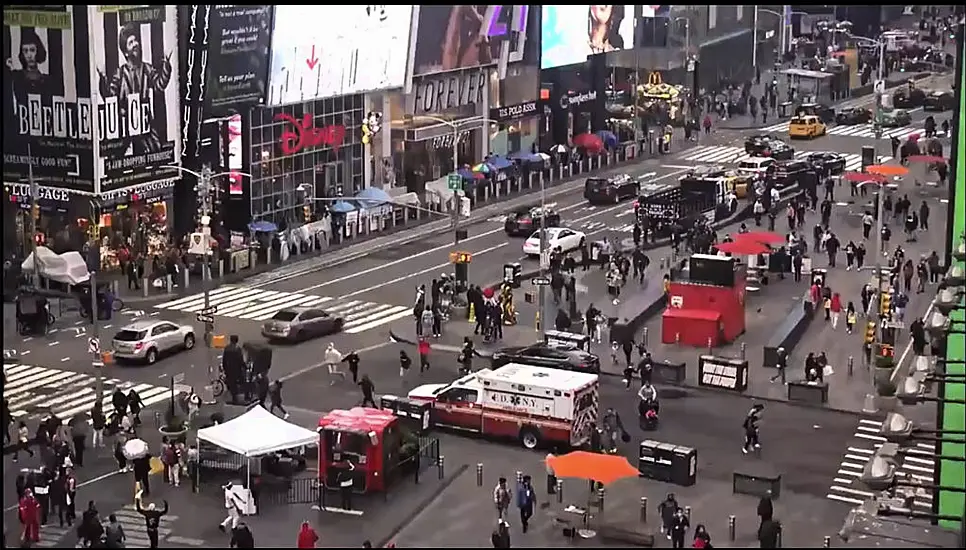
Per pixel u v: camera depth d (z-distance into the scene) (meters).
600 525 45.84
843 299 76.31
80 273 73.44
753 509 48.03
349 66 93.50
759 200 95.44
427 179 105.69
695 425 57.06
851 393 61.00
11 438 54.06
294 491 48.75
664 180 111.31
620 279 78.50
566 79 122.94
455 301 73.88
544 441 53.66
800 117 129.88
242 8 83.81
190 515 47.16
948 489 28.28
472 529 46.31
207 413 56.84
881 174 91.75
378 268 84.62
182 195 85.44
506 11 109.81
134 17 78.81
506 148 114.94
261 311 74.31
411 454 50.34
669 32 138.62
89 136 77.62
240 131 87.56
